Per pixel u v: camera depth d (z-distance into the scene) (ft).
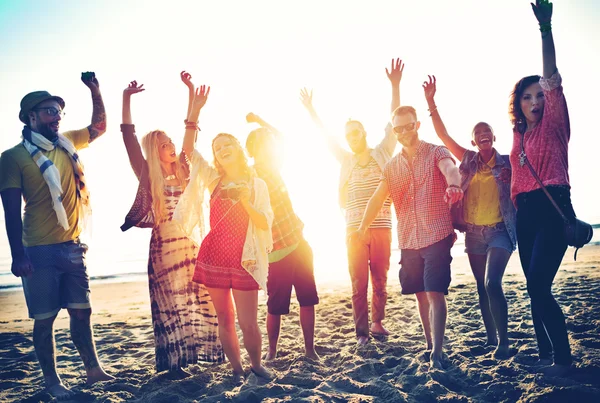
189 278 13.05
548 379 10.75
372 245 16.05
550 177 10.98
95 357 13.01
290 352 14.87
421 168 12.96
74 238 12.57
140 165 12.85
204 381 12.41
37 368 15.14
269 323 14.19
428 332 13.57
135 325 21.70
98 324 22.70
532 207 11.21
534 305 11.18
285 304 14.01
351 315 20.67
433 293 12.51
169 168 13.14
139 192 12.66
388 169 13.58
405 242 13.17
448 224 12.67
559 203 10.82
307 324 14.12
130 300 32.83
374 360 13.33
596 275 25.94
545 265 10.90
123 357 15.96
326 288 32.40
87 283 12.82
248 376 12.32
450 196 11.82
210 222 12.28
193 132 13.17
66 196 12.27
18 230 11.55
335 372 12.96
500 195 12.91
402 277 13.46
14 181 11.64
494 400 10.41
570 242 10.66
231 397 11.00
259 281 11.75
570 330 14.85
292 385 11.85
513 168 11.75
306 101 18.01
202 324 13.12
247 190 11.97
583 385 10.28
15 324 24.71
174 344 12.70
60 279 12.33
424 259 12.83
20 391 12.71
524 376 11.18
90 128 13.73
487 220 13.26
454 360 12.81
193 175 12.69
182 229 12.50
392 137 16.46
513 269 32.35
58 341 18.76
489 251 13.10
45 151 12.09
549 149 11.01
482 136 13.12
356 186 15.99
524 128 11.60
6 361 16.25
